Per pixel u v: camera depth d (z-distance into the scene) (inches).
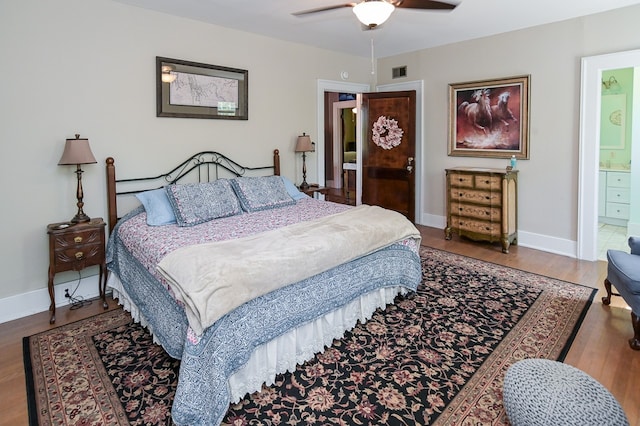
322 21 160.9
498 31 181.3
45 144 124.5
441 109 212.5
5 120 116.6
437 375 86.5
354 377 86.7
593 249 164.7
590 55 158.4
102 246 125.7
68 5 125.6
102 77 134.6
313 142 208.7
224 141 171.3
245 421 73.8
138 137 145.4
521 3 144.2
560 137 170.7
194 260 85.7
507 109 185.6
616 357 92.0
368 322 112.2
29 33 118.9
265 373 84.8
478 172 182.1
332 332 101.3
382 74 237.6
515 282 140.8
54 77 124.5
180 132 157.0
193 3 138.0
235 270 80.7
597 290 132.6
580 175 165.3
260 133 184.5
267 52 183.5
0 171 117.0
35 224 124.5
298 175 203.6
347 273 104.5
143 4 138.6
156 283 96.6
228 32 167.9
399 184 224.4
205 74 161.3
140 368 91.4
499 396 79.0
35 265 125.3
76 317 120.6
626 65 149.3
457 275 148.2
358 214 130.6
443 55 207.3
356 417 73.8
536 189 180.5
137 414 75.7
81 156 120.4
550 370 69.5
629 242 116.3
